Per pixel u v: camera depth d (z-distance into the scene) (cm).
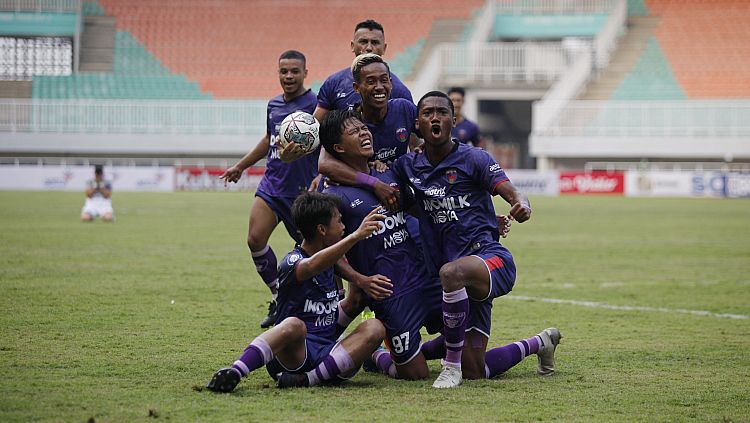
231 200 11725
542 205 11362
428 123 2212
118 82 16462
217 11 17650
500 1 17338
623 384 2136
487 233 2266
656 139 14512
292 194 3180
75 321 2919
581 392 2048
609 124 14762
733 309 3438
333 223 2102
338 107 2778
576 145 14788
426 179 2267
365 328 2095
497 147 17625
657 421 1792
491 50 15762
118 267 4522
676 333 2895
